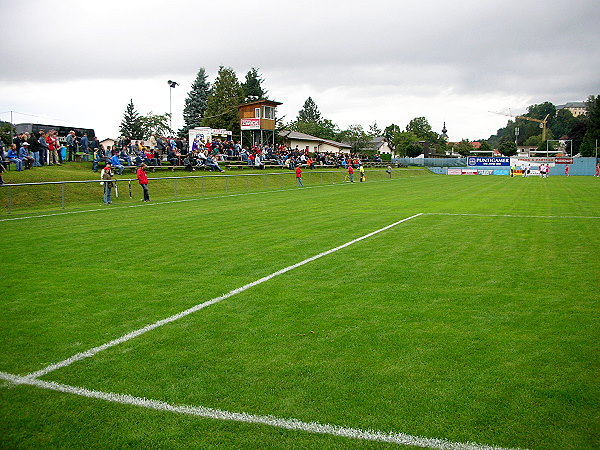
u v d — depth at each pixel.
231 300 6.62
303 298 6.71
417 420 3.60
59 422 3.64
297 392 4.02
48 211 18.27
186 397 3.97
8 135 34.88
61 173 26.12
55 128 36.00
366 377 4.28
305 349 4.91
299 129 96.19
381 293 6.96
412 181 47.91
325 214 17.38
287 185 37.84
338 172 46.12
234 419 3.64
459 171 76.38
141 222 15.02
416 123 130.88
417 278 7.85
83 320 5.84
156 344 5.07
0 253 9.99
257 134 57.38
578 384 4.12
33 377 4.35
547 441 3.34
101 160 31.44
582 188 35.31
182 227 13.89
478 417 3.63
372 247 10.70
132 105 93.00
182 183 30.56
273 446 3.31
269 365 4.54
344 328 5.51
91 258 9.48
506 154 116.56
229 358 4.71
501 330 5.43
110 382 4.24
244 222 15.04
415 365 4.52
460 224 14.67
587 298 6.69
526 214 17.45
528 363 4.55
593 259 9.38
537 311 6.12
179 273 8.23
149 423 3.61
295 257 9.56
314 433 3.45
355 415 3.68
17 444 3.37
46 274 8.16
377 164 68.56
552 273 8.20
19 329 5.54
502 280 7.72
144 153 32.41
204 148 38.25
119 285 7.45
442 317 5.89
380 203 22.02
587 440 3.34
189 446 3.33
